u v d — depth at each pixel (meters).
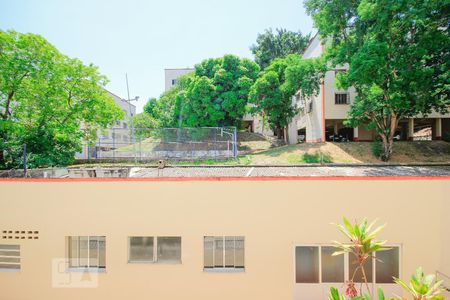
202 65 29.59
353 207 5.46
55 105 16.80
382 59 13.77
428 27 14.75
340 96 23.75
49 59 15.91
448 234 5.39
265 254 5.55
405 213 5.43
